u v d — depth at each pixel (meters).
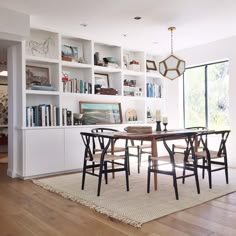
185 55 5.63
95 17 3.81
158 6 3.43
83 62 4.87
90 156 3.35
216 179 3.87
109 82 5.47
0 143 7.12
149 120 5.85
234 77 4.78
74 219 2.44
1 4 3.35
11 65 4.18
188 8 3.51
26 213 2.59
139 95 5.70
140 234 2.13
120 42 5.15
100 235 2.12
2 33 3.56
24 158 3.97
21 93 4.00
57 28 4.30
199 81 5.54
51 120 4.30
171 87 5.95
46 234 2.14
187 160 3.23
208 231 2.17
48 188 3.44
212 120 5.29
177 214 2.54
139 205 2.78
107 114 5.34
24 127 3.96
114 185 3.57
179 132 3.51
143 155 5.55
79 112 4.98
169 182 3.72
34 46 4.43
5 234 2.14
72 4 3.36
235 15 3.76
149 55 6.21
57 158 4.30
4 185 3.63
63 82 4.55
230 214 2.54
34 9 3.52
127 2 3.31
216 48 5.05
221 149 3.59
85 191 3.30
